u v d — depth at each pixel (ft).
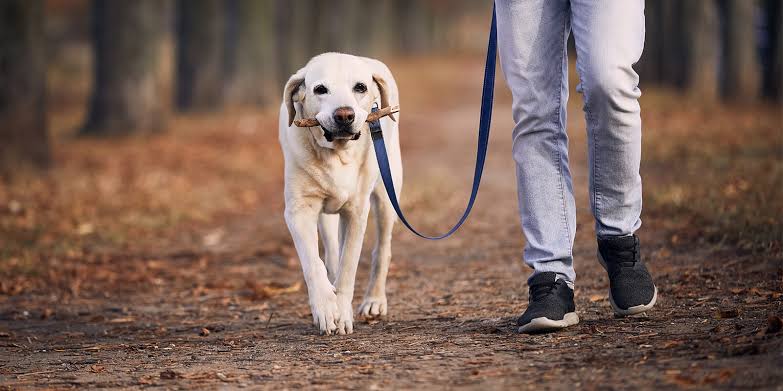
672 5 107.24
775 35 90.43
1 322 24.00
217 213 45.06
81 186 50.06
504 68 17.72
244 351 18.51
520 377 14.30
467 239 34.19
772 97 90.74
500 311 20.92
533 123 17.51
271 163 63.00
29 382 16.47
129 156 64.44
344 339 19.01
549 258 17.35
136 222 40.65
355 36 163.73
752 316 17.40
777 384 12.28
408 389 14.25
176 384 15.70
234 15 106.22
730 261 24.38
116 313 24.99
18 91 54.60
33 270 30.89
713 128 64.34
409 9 259.19
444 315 21.12
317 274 19.44
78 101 121.70
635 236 17.95
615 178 17.24
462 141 77.20
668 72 114.01
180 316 24.16
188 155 65.67
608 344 15.97
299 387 14.93
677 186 37.96
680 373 13.42
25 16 54.70
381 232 22.22
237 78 106.32
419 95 141.08
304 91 19.33
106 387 15.79
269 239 37.24
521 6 17.19
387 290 26.07
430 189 45.70
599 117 16.71
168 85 116.67
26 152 54.85
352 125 18.40
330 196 19.56
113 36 75.41
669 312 18.60
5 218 40.96
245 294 26.96
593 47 16.28
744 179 37.09
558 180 17.61
